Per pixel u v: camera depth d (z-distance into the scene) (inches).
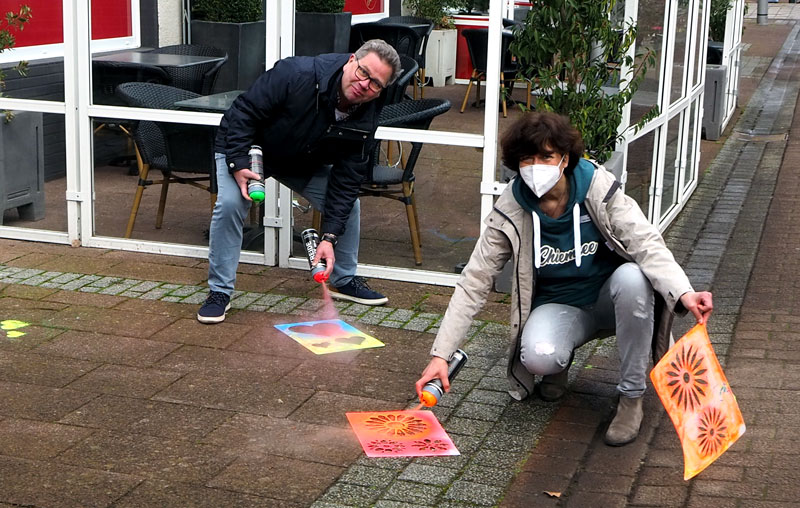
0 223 257.3
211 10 245.3
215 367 178.4
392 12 229.9
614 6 214.4
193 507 130.6
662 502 135.3
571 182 149.5
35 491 133.2
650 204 279.7
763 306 222.7
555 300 159.5
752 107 579.2
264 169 204.1
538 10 210.2
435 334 199.6
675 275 144.1
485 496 136.4
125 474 138.8
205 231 244.2
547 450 151.0
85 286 220.7
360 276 230.4
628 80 224.5
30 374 172.4
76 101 244.2
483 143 220.5
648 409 166.2
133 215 248.1
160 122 239.6
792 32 1037.2
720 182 374.9
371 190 230.5
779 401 167.8
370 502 133.7
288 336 195.2
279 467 142.7
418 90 224.8
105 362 178.9
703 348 138.3
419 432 155.7
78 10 240.1
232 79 246.7
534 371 155.2
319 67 189.0
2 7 252.1
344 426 157.0
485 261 152.2
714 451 136.4
